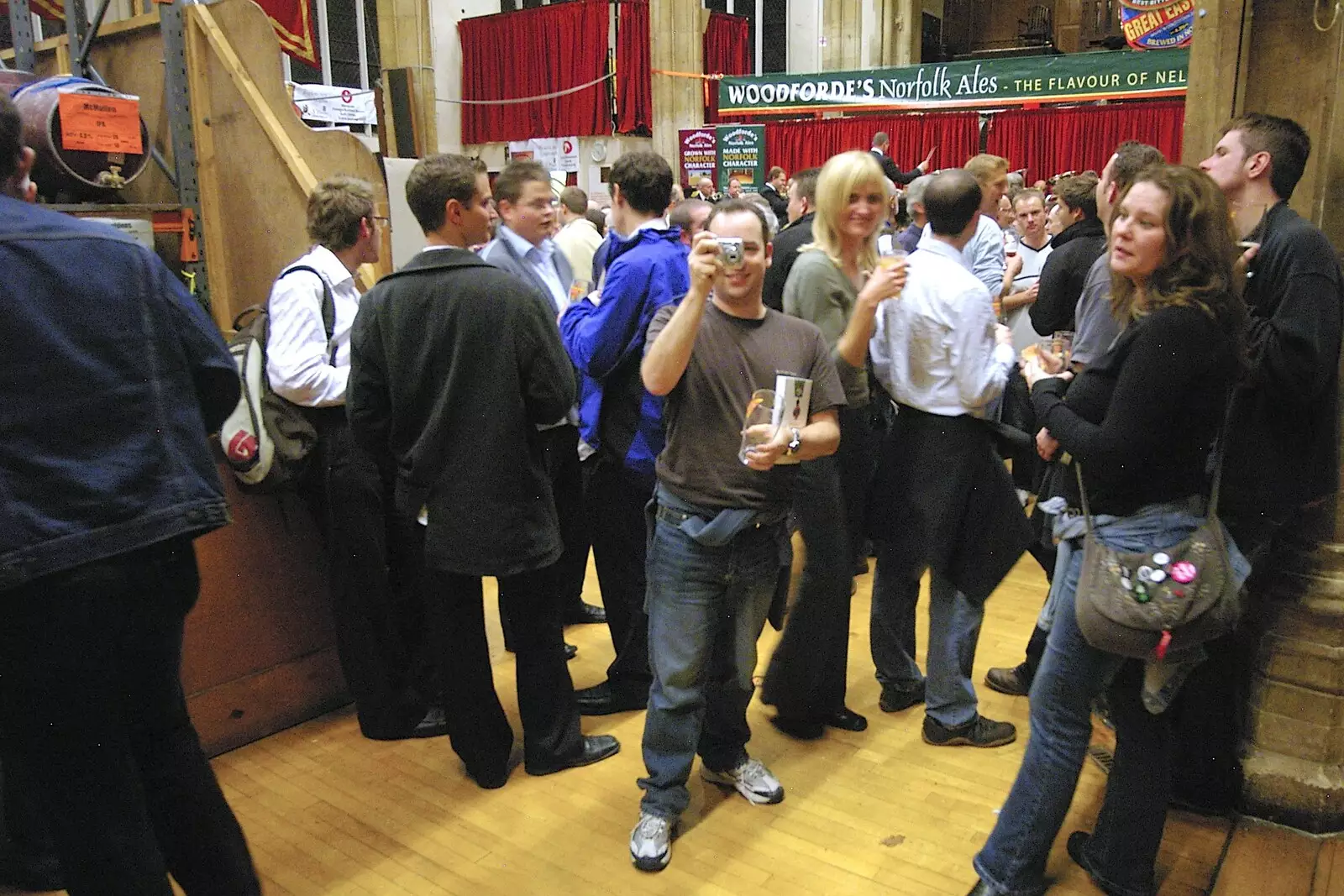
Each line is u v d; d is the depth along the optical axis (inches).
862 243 97.5
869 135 450.0
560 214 194.4
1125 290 69.7
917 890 80.0
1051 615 76.4
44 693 54.9
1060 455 94.8
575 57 503.5
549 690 98.0
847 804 93.0
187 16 126.2
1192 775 90.5
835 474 95.4
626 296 99.4
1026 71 417.7
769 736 106.8
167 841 63.0
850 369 93.8
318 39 500.4
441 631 93.4
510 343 86.3
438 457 87.7
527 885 81.7
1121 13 402.9
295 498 110.3
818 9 563.5
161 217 124.7
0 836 82.0
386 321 87.2
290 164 121.5
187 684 102.2
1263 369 77.6
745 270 79.4
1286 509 82.0
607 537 109.9
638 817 91.7
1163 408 63.7
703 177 364.2
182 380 59.9
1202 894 79.3
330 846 87.7
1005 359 94.2
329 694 115.4
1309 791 86.8
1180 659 69.3
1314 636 86.2
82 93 110.0
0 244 52.6
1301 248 77.6
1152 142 403.5
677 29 497.7
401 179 198.1
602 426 106.8
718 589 84.0
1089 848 80.9
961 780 97.1
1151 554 66.1
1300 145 80.4
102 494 54.7
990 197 158.2
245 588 106.6
